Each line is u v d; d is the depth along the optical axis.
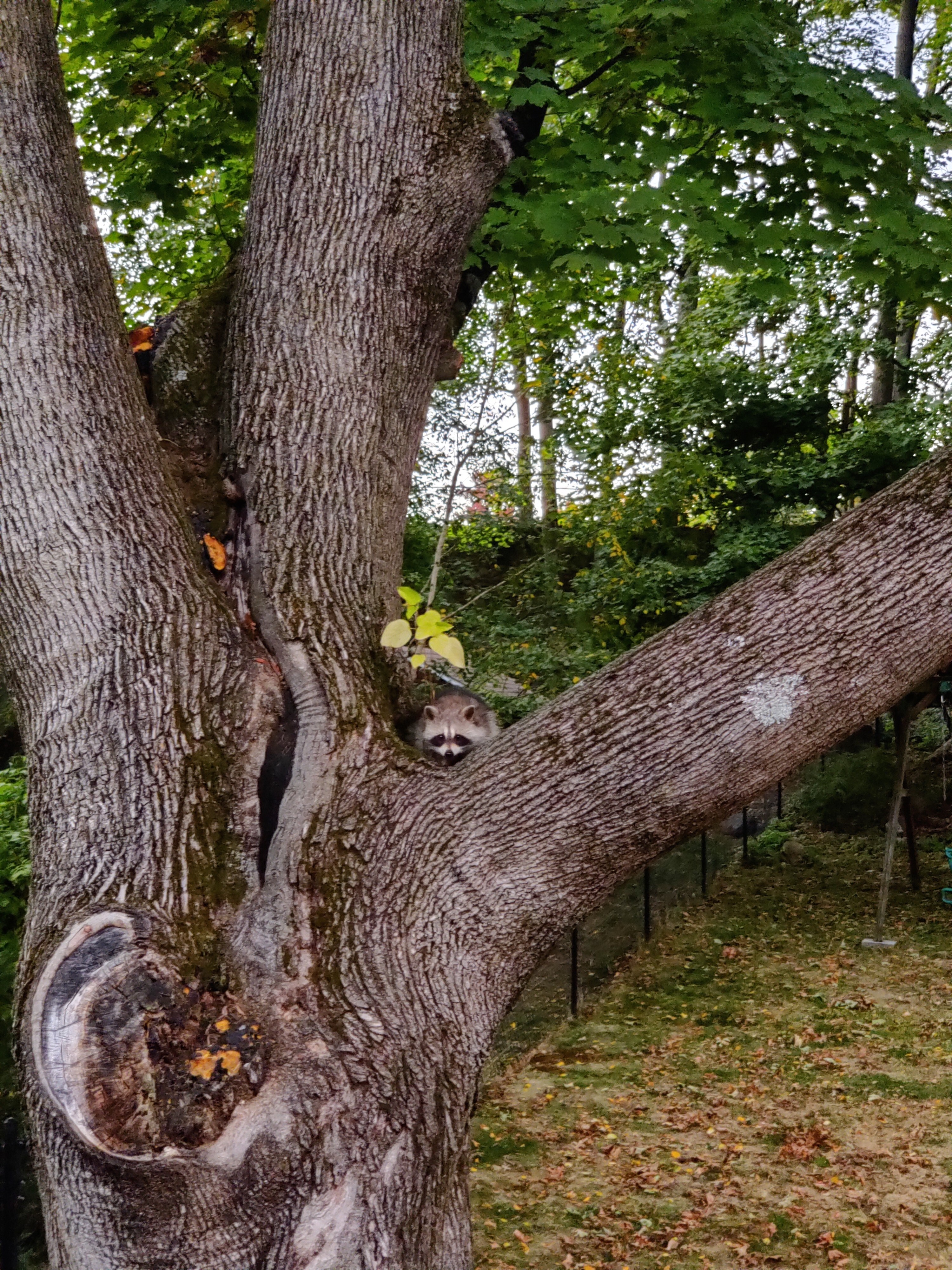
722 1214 5.21
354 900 2.87
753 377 12.16
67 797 2.82
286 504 3.26
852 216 5.30
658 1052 7.43
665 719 2.94
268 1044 2.70
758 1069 7.04
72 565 2.89
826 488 11.84
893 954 9.21
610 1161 5.84
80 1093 2.44
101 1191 2.52
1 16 3.05
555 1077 7.05
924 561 2.92
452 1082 2.85
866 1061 7.06
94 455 2.96
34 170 3.03
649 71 5.14
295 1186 2.61
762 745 2.91
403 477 3.58
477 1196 5.47
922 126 5.45
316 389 3.32
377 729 3.08
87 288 3.08
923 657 2.93
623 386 11.63
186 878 2.78
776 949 9.52
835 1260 4.75
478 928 2.94
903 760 9.94
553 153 5.34
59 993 2.51
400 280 3.45
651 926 10.06
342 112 3.37
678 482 11.24
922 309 5.88
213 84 5.97
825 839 12.58
